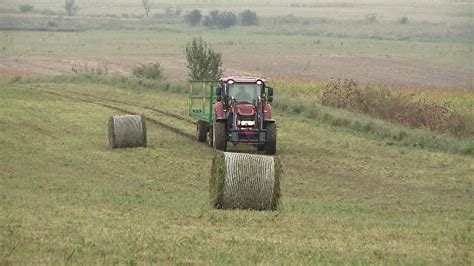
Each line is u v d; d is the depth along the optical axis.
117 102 125.19
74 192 58.69
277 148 88.12
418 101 114.31
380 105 109.19
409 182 71.06
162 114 112.56
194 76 149.00
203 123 91.06
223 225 44.12
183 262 33.34
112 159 78.06
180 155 81.56
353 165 78.81
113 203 52.62
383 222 48.41
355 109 113.00
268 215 47.94
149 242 37.34
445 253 38.75
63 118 106.12
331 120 105.62
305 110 112.81
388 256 37.00
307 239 40.56
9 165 73.19
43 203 51.19
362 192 65.56
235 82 85.00
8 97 127.38
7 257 32.84
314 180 70.62
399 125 101.69
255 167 49.50
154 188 62.88
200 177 69.69
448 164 80.31
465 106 121.81
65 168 72.50
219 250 36.12
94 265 32.06
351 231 44.00
